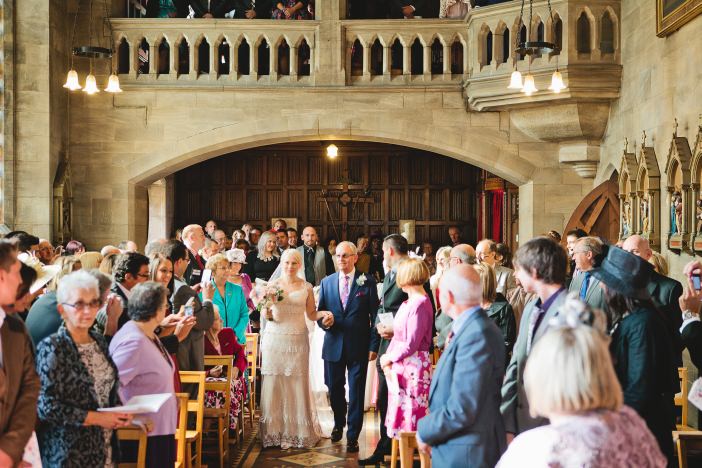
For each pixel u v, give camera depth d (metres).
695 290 5.25
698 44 7.85
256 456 6.90
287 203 15.72
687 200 7.96
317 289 9.44
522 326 3.88
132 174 11.84
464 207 15.68
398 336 5.45
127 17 12.38
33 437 3.54
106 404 4.05
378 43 12.47
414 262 5.41
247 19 11.62
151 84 11.75
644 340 3.69
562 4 10.32
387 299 6.76
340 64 11.58
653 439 2.33
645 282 3.79
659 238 8.83
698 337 5.29
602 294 4.28
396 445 5.49
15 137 11.19
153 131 11.82
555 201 11.45
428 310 5.39
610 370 2.27
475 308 3.78
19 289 3.77
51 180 11.33
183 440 5.22
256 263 10.48
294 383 7.15
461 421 3.59
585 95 10.45
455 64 12.34
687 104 8.14
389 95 11.59
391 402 5.43
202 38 11.81
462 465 3.61
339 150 15.69
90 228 11.91
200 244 8.31
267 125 11.69
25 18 11.16
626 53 10.16
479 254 7.28
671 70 8.56
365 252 14.50
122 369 4.40
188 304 5.30
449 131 11.53
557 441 2.23
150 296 4.52
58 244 11.40
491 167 11.56
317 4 11.64
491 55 11.48
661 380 3.75
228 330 7.26
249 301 8.79
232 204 15.75
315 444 7.29
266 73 12.84
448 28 11.49
